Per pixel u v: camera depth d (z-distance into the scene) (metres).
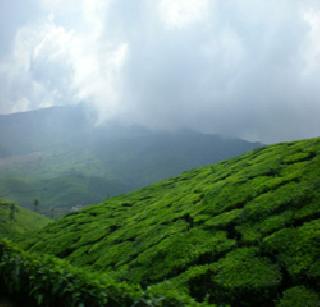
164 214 35.97
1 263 12.74
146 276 24.34
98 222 44.41
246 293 18.69
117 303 10.27
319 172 26.72
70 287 11.00
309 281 17.77
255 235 22.88
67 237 41.53
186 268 23.23
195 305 10.54
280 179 28.84
